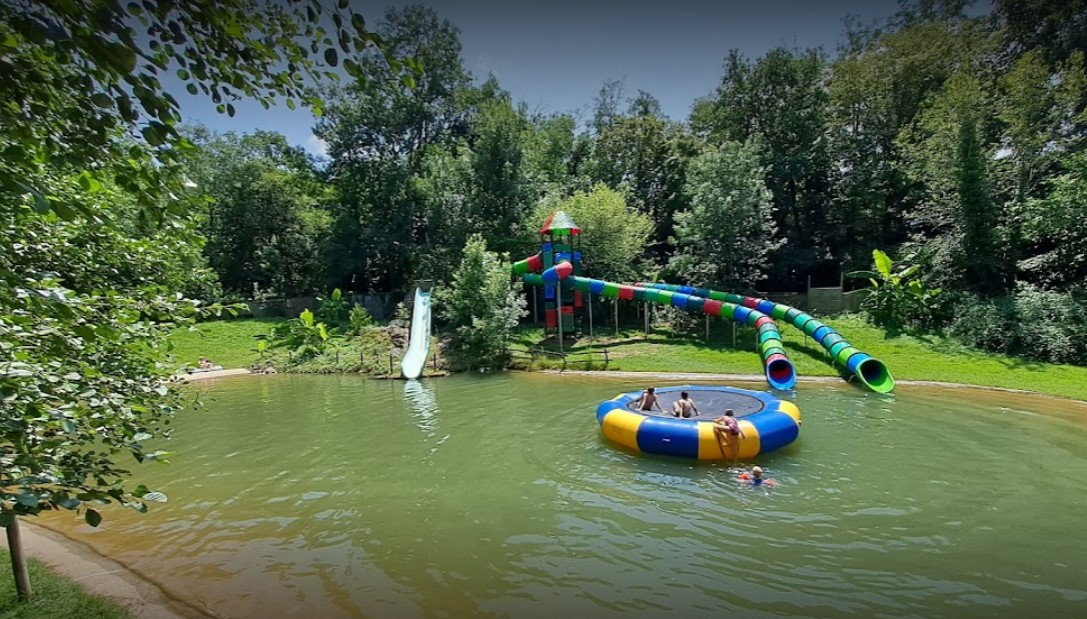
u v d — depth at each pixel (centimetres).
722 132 3828
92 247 499
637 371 2298
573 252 3002
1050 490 939
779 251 3372
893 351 2239
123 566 760
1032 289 2220
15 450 310
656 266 3566
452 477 1087
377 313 3794
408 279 3841
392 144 4097
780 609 621
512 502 951
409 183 3975
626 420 1208
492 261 2730
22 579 595
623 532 821
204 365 2759
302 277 4284
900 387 1834
